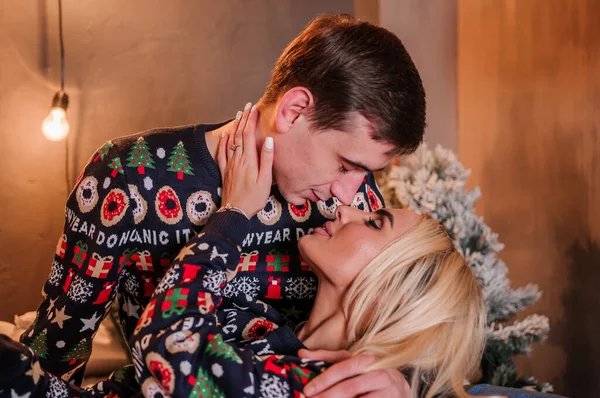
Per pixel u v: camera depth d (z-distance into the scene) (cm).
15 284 229
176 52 239
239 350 106
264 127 119
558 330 219
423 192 200
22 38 223
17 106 225
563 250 214
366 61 106
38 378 109
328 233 128
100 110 233
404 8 276
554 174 219
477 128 273
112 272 120
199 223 123
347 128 108
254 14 246
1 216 227
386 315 119
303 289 134
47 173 229
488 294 185
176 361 100
